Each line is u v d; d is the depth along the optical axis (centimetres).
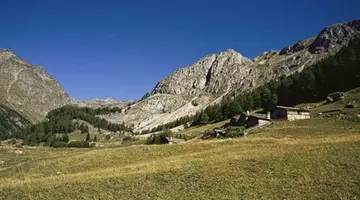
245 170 5359
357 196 4272
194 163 5909
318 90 19038
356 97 15138
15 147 19550
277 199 4322
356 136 7406
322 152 5909
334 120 10988
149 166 6047
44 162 7538
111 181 5275
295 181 4822
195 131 19825
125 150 8056
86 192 4922
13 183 5747
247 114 14900
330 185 4609
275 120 12850
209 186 4862
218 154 6556
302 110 13175
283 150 6331
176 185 4984
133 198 4638
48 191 5056
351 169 5050
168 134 15300
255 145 7288
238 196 4481
